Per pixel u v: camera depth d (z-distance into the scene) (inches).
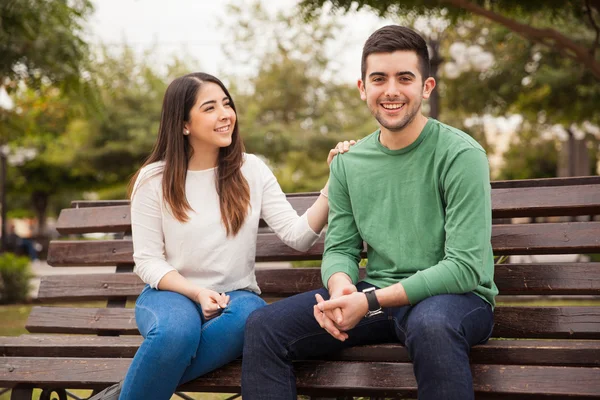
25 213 1448.1
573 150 580.1
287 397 95.7
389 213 102.6
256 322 97.9
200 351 100.7
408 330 90.7
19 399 113.2
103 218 131.5
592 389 88.7
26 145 992.2
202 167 114.3
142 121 819.4
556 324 104.3
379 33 101.6
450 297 93.3
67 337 120.1
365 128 841.5
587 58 285.7
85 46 350.3
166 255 114.0
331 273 103.6
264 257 123.7
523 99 513.7
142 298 108.8
